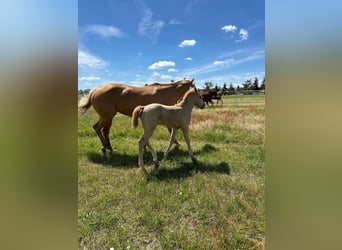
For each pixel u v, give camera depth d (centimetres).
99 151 404
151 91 411
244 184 277
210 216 232
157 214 236
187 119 361
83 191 272
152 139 468
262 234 207
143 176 309
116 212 238
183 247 200
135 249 198
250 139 418
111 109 403
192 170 323
